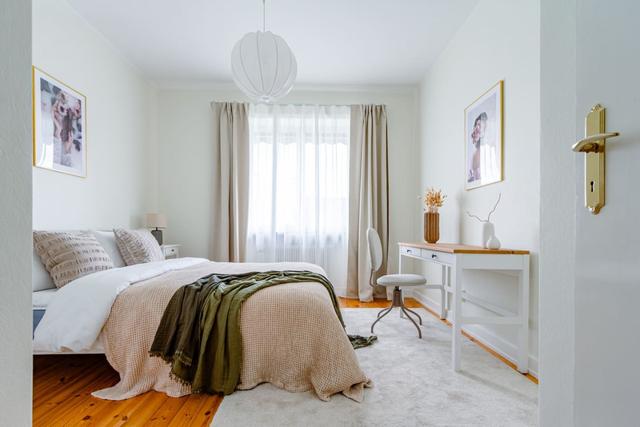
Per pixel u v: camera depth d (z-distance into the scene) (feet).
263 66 8.61
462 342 9.21
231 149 15.16
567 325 3.18
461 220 10.88
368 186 15.19
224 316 6.29
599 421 2.24
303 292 6.63
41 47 8.60
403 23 10.70
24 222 1.92
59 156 9.21
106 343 6.33
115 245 9.64
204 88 15.43
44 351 6.23
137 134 13.83
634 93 2.02
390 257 15.49
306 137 15.64
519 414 5.58
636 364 1.96
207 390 6.19
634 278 2.00
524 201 7.72
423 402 5.93
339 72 14.12
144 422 5.32
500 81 8.54
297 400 5.91
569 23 3.19
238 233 14.92
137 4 9.68
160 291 6.59
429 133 13.85
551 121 3.43
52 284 7.59
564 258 3.23
